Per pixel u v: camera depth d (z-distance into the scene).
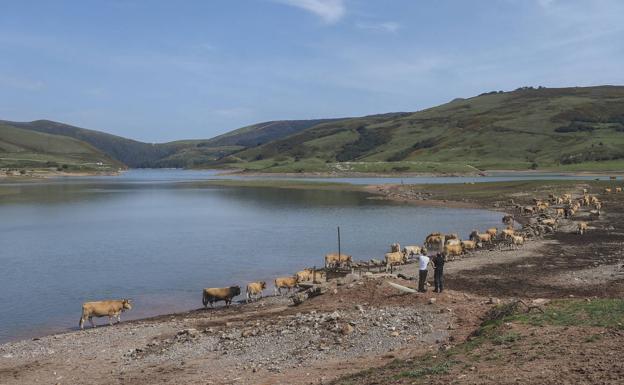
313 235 54.78
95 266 40.28
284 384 15.18
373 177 185.88
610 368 11.87
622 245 40.25
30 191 130.00
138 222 67.38
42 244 50.50
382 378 13.82
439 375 13.04
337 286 27.67
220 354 19.22
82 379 17.83
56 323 26.77
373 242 50.06
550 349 13.81
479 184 108.81
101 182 183.12
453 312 21.06
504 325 16.88
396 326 19.98
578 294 26.11
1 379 18.31
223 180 187.62
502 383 11.73
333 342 18.98
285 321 22.48
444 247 39.56
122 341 22.30
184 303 30.38
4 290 33.22
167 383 16.62
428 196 97.56
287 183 153.75
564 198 74.44
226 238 53.44
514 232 47.75
